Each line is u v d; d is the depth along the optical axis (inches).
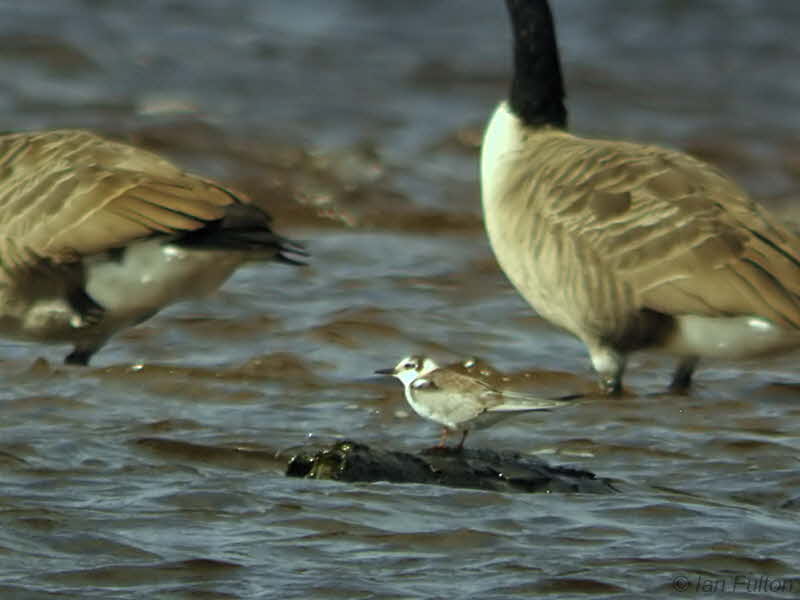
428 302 711.1
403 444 488.1
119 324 572.4
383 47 1531.7
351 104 1243.8
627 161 554.6
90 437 476.4
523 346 642.2
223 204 542.0
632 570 362.6
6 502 400.2
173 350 614.5
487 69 1439.5
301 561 366.0
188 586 346.9
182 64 1330.0
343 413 526.9
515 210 572.7
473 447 482.6
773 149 1162.6
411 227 925.8
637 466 465.1
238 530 386.9
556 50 634.8
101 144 572.7
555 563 367.2
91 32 1397.6
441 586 350.3
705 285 513.0
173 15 1552.7
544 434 503.5
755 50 1614.2
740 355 534.6
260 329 647.1
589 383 585.9
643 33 1669.5
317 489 421.1
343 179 981.2
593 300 540.4
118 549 369.1
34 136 581.9
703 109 1338.6
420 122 1188.5
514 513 404.8
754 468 461.4
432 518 398.6
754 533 392.2
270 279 743.7
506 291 743.1
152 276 552.7
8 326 573.3
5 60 1246.3
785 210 995.9
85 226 539.8
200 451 466.0
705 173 551.5
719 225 521.7
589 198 546.3
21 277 556.1
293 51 1451.8
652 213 532.1
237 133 1064.2
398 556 370.6
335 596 342.3
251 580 351.6
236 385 558.3
